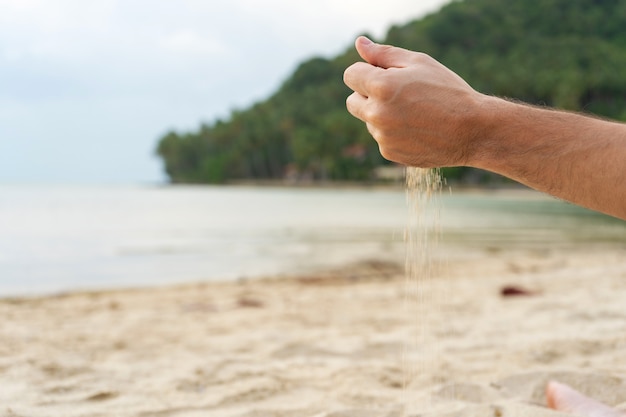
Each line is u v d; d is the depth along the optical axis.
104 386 2.70
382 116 1.00
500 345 3.39
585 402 1.86
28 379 2.81
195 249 12.12
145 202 45.31
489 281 6.69
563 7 109.25
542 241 12.78
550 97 67.88
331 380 2.75
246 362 3.20
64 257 10.87
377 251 11.54
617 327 3.69
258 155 108.06
